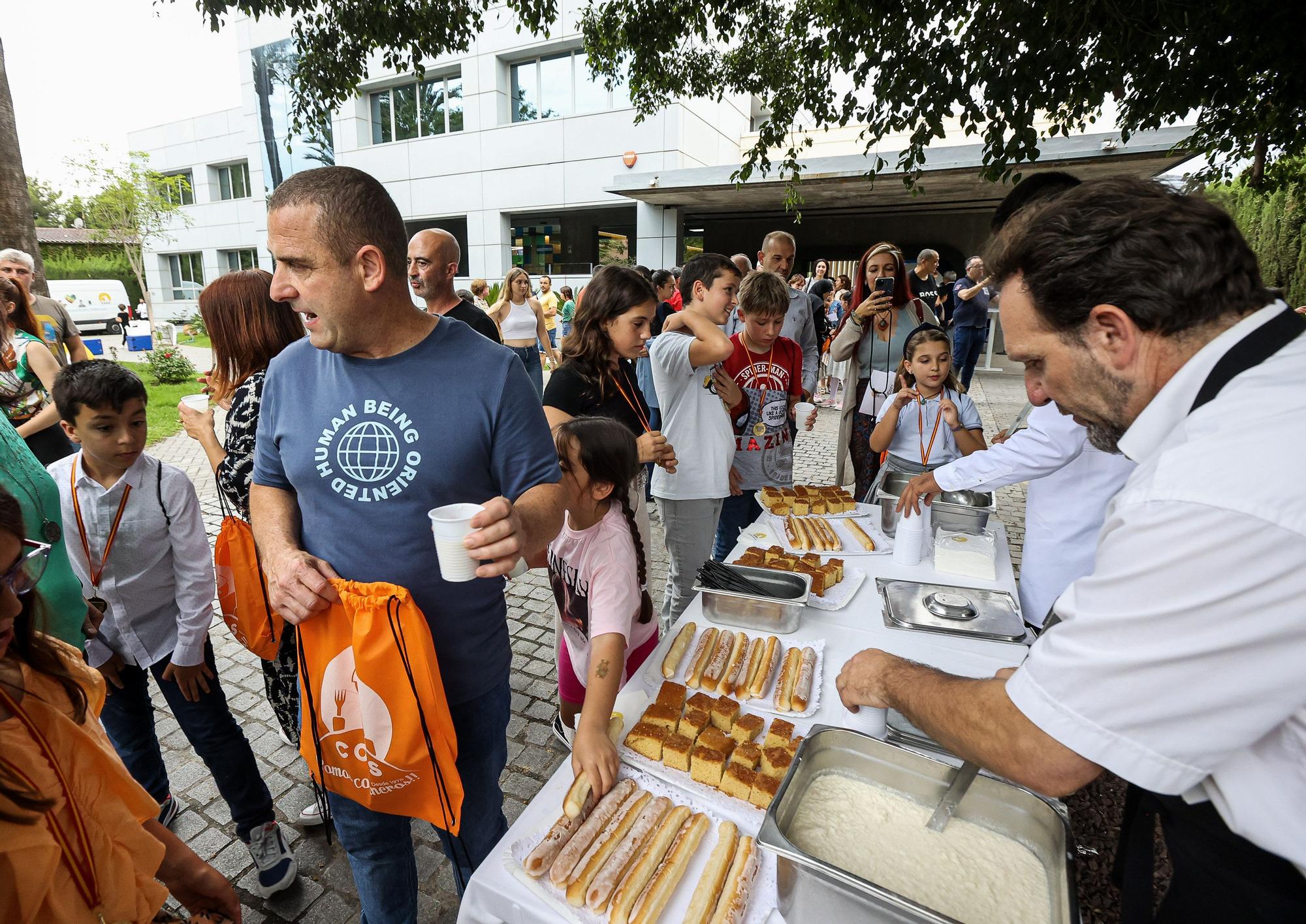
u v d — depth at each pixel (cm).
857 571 214
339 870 205
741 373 316
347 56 450
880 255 405
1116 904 175
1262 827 67
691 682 149
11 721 85
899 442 320
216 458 200
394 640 117
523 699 294
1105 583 68
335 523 127
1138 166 943
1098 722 68
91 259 3156
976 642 171
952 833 99
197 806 228
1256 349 68
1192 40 292
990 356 1209
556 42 1421
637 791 117
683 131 1384
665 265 1422
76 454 182
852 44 355
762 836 88
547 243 1644
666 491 281
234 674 310
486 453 128
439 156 1628
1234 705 61
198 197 2344
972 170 1034
